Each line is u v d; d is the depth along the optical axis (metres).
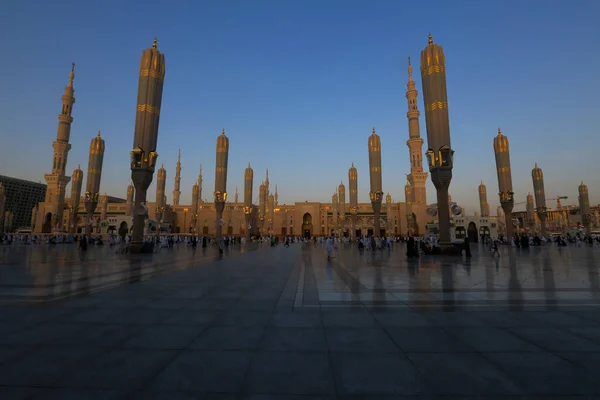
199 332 5.34
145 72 27.59
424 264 17.61
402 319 6.19
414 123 85.88
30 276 12.08
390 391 3.35
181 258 21.84
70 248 33.53
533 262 18.38
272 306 7.30
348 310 6.93
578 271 13.89
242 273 13.55
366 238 37.31
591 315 6.46
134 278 11.81
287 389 3.39
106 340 4.93
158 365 3.99
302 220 100.88
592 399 3.18
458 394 3.28
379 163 44.06
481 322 5.96
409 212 69.75
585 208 67.62
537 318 6.24
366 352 4.45
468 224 63.75
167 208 97.69
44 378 3.62
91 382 3.53
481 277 12.12
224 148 46.47
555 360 4.15
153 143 27.47
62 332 5.32
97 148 43.34
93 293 8.81
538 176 54.81
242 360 4.16
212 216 100.44
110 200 134.12
